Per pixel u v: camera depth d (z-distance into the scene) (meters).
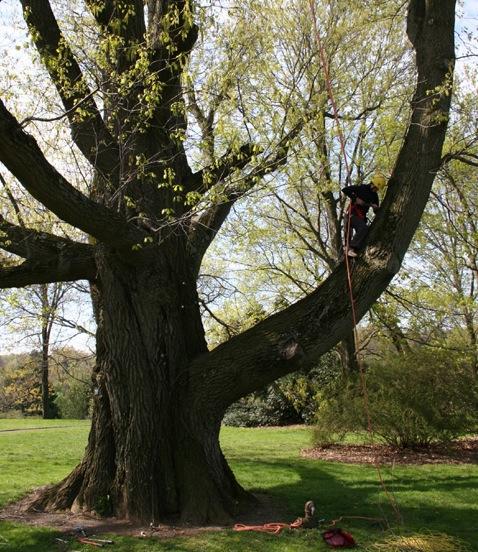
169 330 8.28
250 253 20.41
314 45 12.59
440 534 7.35
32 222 9.17
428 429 14.19
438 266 21.00
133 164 8.35
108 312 8.23
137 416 7.93
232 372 7.81
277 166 8.62
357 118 12.52
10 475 11.66
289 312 7.79
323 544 6.93
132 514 7.71
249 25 10.05
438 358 14.44
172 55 8.48
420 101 7.28
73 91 8.09
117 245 7.51
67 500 8.34
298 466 12.87
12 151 5.78
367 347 20.48
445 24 7.34
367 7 13.47
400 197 7.31
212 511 7.77
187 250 9.03
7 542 7.04
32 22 8.22
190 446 8.01
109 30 8.45
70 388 37.12
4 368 39.91
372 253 7.39
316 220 20.52
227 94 9.14
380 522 8.05
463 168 16.09
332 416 14.86
